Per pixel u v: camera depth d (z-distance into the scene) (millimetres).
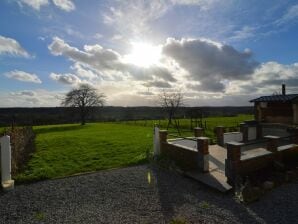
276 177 8914
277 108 17281
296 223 5785
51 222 5957
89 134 25797
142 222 5883
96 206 6828
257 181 8469
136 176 9484
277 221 5883
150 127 34656
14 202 7160
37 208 6742
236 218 6035
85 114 54969
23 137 13742
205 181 8352
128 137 21750
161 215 6242
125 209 6617
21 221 6035
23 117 56062
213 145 14586
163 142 11977
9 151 8547
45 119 55312
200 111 37406
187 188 8141
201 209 6559
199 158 9375
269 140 10125
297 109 15914
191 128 29312
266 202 6965
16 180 8859
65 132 30328
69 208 6719
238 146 8359
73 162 11812
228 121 39688
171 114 44688
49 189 8180
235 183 8008
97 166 10961
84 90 55312
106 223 5863
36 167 10812
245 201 6957
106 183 8711
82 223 5887
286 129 14305
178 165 10508
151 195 7559
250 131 16453
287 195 7441
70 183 8766
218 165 10117
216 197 7367
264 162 9531
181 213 6332
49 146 17312
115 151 14445
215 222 5844
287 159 10648
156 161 11445
